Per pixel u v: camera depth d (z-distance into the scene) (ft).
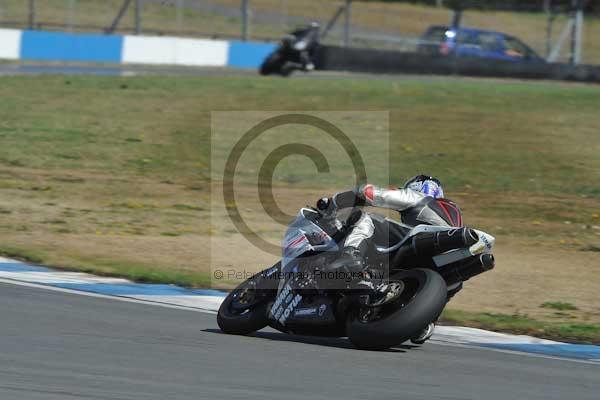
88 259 112.16
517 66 319.68
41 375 60.70
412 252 75.66
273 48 371.56
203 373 63.93
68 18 399.24
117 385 59.41
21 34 324.60
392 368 69.26
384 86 280.51
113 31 386.32
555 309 102.63
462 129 227.20
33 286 94.12
